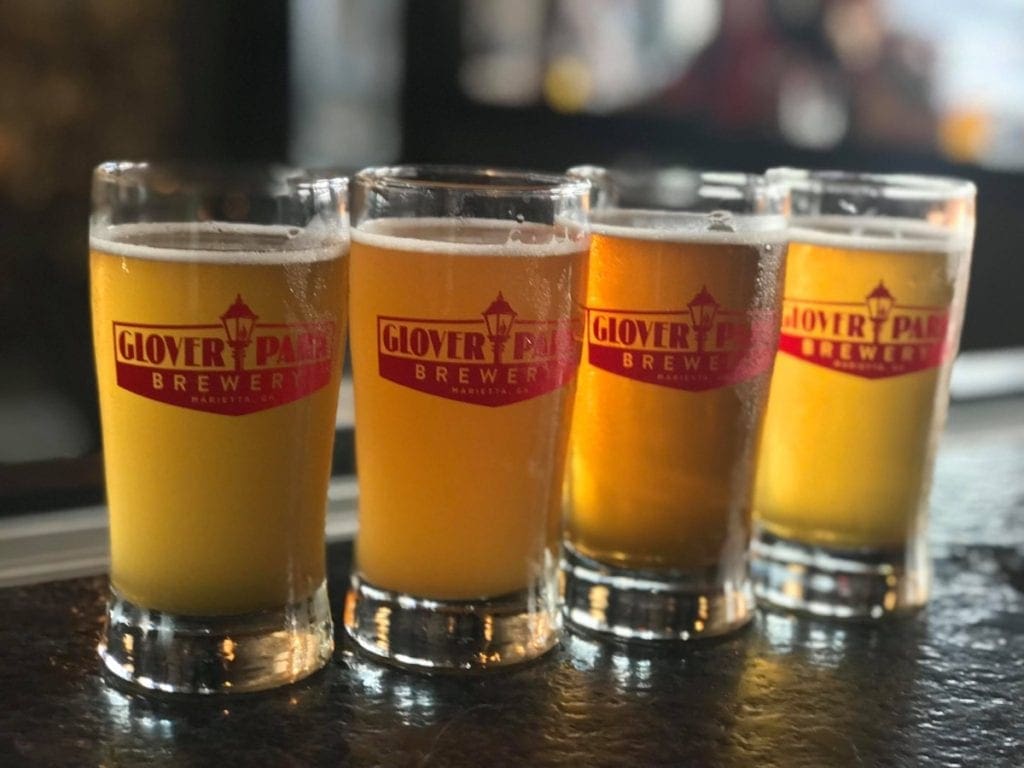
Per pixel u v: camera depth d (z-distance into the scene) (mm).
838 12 1780
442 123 1845
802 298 699
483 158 1845
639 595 666
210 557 568
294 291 554
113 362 556
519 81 1816
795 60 1793
